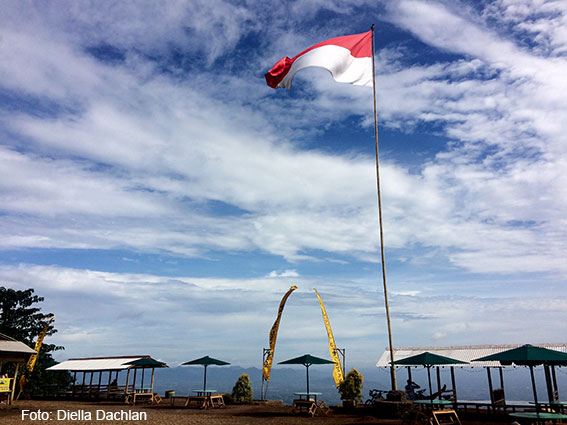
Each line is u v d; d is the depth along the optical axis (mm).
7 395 27656
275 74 25625
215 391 27750
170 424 18453
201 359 29094
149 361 32656
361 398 25484
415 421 17719
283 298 31312
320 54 25125
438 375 23234
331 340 28688
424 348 27547
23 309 42438
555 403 17734
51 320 43250
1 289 42281
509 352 16391
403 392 21219
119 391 34281
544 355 15547
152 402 30875
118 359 37750
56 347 43562
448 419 18594
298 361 25062
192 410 24922
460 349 26312
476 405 20281
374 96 25734
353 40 25859
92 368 36312
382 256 23594
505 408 20297
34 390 39031
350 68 25562
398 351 28344
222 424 18516
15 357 28812
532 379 16234
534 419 16094
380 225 24125
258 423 18875
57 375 41969
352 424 18359
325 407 23703
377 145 25234
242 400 29406
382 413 20594
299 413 22719
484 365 22562
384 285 23172
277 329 30828
